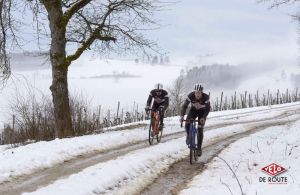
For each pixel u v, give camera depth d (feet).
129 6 55.36
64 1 56.34
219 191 27.86
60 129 54.08
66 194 25.40
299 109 119.03
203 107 39.58
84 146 41.11
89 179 28.84
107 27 56.49
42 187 26.94
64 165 33.65
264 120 88.69
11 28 53.06
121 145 44.68
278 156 37.70
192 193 27.89
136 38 57.06
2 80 54.90
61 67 54.24
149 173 33.47
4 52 53.67
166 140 51.21
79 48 55.77
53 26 53.67
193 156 40.57
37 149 38.06
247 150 44.65
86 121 60.85
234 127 67.05
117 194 27.35
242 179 31.35
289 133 50.11
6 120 63.82
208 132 59.36
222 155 42.22
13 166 31.24
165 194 28.17
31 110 59.11
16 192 25.75
